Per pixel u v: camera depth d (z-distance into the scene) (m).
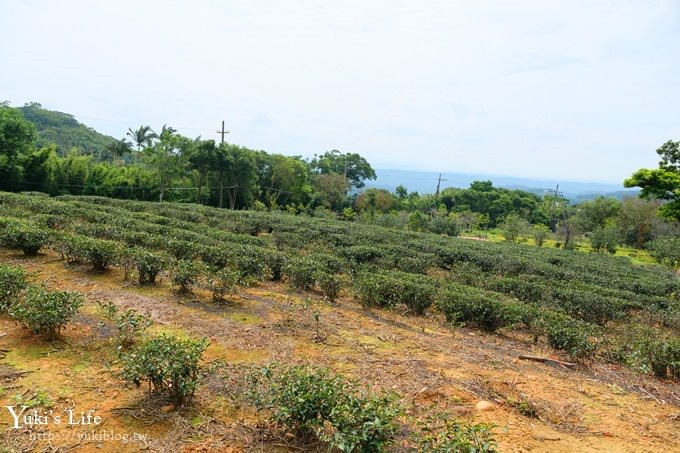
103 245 10.56
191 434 4.60
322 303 10.18
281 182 54.84
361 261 16.42
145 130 50.06
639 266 27.62
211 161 43.69
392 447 4.50
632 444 5.20
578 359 8.15
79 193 39.88
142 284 10.07
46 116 79.00
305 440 4.59
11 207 18.44
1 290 7.07
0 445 4.16
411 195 78.00
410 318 10.06
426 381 6.39
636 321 11.95
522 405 5.73
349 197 66.75
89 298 8.72
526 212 75.19
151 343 5.21
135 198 43.72
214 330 7.66
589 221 56.31
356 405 4.21
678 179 25.73
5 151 34.19
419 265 16.47
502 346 8.64
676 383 7.52
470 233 52.47
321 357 6.96
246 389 5.53
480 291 11.77
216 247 12.54
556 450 4.86
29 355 6.00
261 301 9.78
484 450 3.87
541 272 18.58
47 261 11.37
